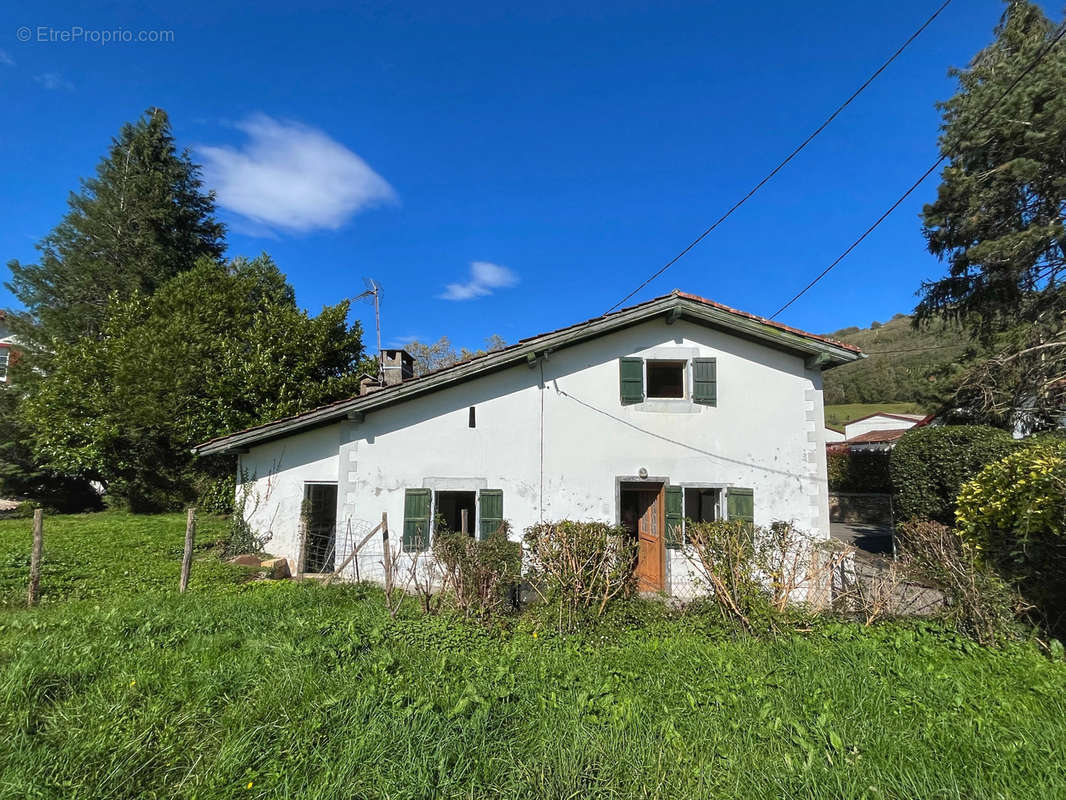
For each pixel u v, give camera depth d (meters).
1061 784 3.16
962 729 3.79
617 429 9.57
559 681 4.54
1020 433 13.74
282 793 3.02
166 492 17.98
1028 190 14.54
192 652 4.96
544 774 3.24
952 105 16.02
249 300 19.64
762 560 6.42
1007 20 15.94
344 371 19.09
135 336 16.75
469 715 3.83
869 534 17.53
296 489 10.91
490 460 9.45
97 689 4.07
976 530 6.16
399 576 9.02
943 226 16.31
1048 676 4.73
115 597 7.18
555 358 9.70
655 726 3.79
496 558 6.59
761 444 9.60
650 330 9.85
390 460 9.43
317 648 4.99
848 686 4.44
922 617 6.11
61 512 20.16
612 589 6.46
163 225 25.22
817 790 3.11
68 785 3.00
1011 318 15.61
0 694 3.90
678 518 9.27
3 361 26.52
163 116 26.09
